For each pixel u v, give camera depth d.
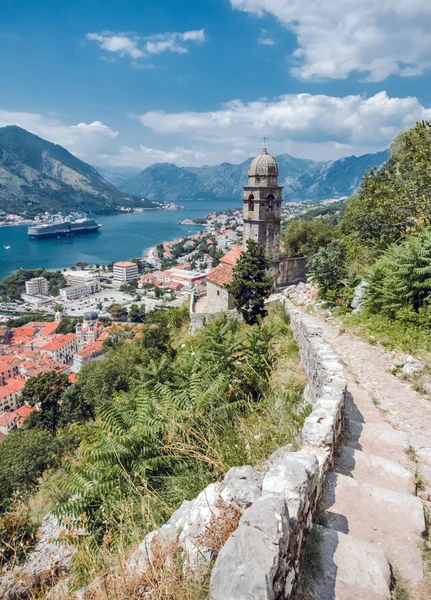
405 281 12.52
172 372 11.60
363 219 22.77
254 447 5.87
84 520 6.77
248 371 10.71
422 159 18.28
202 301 41.31
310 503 3.81
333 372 7.52
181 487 5.96
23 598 6.31
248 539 2.73
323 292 18.53
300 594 3.12
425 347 10.62
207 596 3.11
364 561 3.46
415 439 6.45
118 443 7.21
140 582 3.48
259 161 32.59
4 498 16.94
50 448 19.67
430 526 4.22
